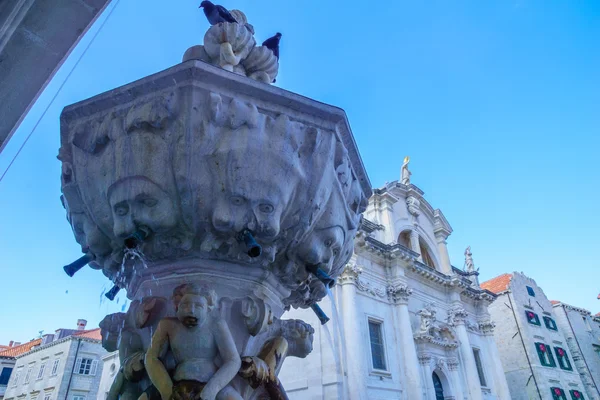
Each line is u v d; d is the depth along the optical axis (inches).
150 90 95.7
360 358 561.0
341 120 104.7
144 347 98.1
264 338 105.4
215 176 90.1
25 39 94.8
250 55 145.3
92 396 866.1
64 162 105.6
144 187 90.7
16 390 941.8
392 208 852.6
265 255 100.0
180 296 91.2
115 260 106.9
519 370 1120.8
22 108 96.0
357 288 649.6
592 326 1422.2
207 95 93.4
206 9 151.6
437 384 735.1
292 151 95.5
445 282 857.5
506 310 1194.6
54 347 922.7
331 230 107.0
